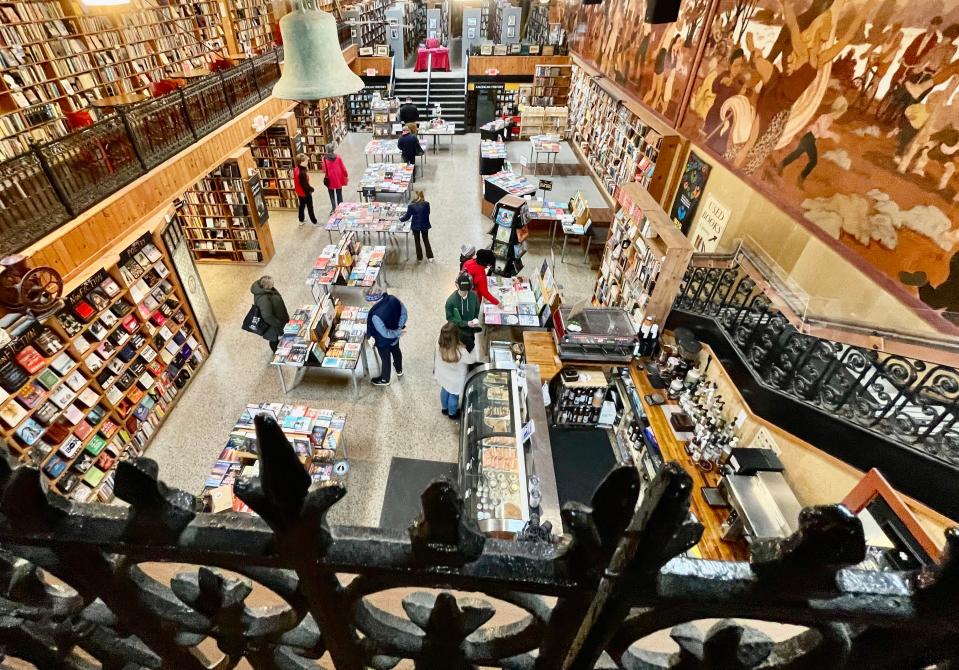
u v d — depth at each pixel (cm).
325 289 666
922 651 46
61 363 419
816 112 393
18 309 356
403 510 447
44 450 399
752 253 466
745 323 458
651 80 775
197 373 589
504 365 514
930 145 292
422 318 694
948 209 281
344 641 59
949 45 278
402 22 1950
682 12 655
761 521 350
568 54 1430
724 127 540
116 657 71
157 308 527
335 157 930
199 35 1041
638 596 47
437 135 1329
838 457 340
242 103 801
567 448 533
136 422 488
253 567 53
